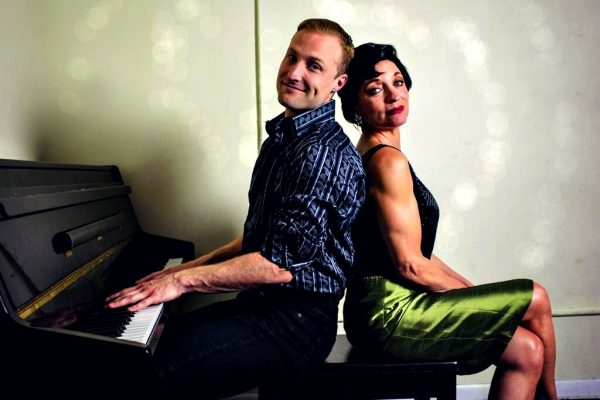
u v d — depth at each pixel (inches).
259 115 92.0
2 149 74.7
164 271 65.7
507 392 61.9
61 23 88.0
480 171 97.1
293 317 56.1
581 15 97.1
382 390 59.9
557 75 97.3
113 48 89.4
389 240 62.0
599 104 98.5
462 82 95.7
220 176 92.6
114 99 89.8
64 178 64.8
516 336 61.4
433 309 62.4
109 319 48.8
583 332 100.3
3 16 75.9
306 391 58.7
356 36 93.5
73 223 58.2
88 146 89.4
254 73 92.0
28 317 42.0
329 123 60.8
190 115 91.4
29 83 85.7
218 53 91.4
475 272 98.4
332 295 58.7
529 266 99.2
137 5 89.5
